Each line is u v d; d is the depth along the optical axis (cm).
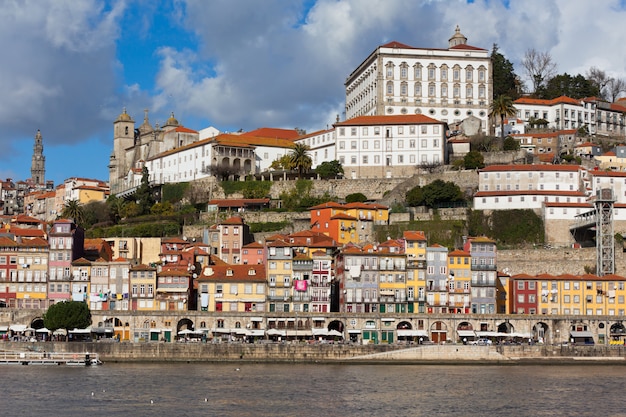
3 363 19075
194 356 19612
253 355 19675
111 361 19550
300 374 17788
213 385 16275
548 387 16538
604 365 19888
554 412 14288
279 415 13750
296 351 19762
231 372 17988
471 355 19912
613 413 14250
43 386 16038
